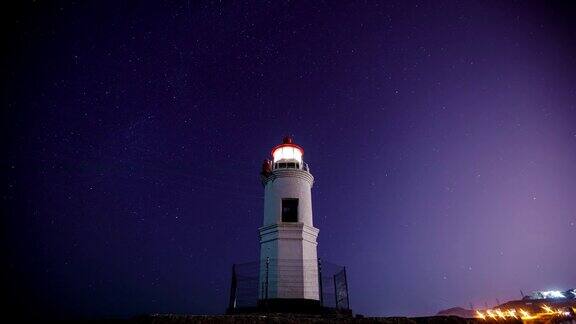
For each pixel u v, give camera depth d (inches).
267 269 509.0
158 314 260.2
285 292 484.7
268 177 603.2
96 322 352.8
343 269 503.5
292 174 585.6
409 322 284.8
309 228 546.0
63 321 396.5
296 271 499.2
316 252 554.6
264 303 459.5
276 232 528.7
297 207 573.0
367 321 275.6
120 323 333.4
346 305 481.4
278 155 663.1
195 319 252.4
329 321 267.0
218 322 251.9
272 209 569.3
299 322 260.5
